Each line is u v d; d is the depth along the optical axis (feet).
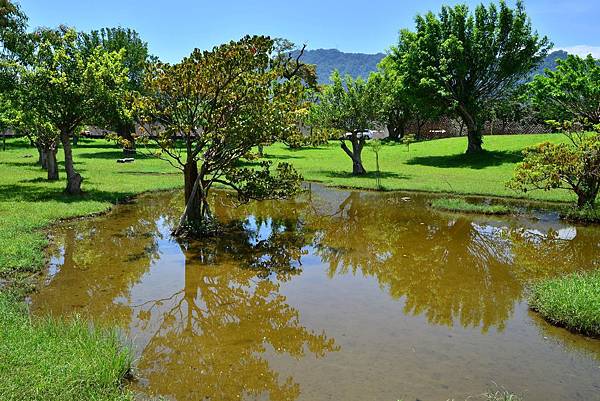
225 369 19.89
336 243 41.27
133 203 58.23
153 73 38.40
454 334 23.29
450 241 42.04
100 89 55.72
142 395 17.80
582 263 35.40
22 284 28.58
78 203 52.60
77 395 16.42
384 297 28.45
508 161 99.14
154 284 30.40
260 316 25.61
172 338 22.94
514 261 36.09
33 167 94.17
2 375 16.78
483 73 107.65
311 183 78.54
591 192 49.65
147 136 41.37
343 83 88.38
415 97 109.60
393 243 41.39
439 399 17.56
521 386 18.58
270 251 38.34
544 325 24.44
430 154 119.44
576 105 95.55
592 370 19.95
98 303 26.99
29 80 54.39
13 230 38.50
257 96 37.88
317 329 23.89
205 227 42.55
